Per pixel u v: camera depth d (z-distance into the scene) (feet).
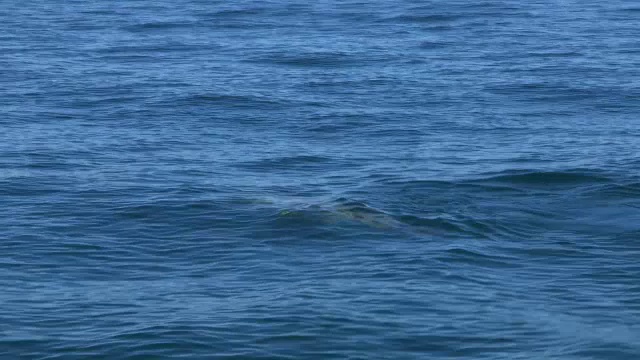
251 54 365.40
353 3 499.92
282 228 172.86
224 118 269.64
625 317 136.98
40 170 214.48
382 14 463.83
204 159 227.20
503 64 347.97
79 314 137.49
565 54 367.45
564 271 154.92
